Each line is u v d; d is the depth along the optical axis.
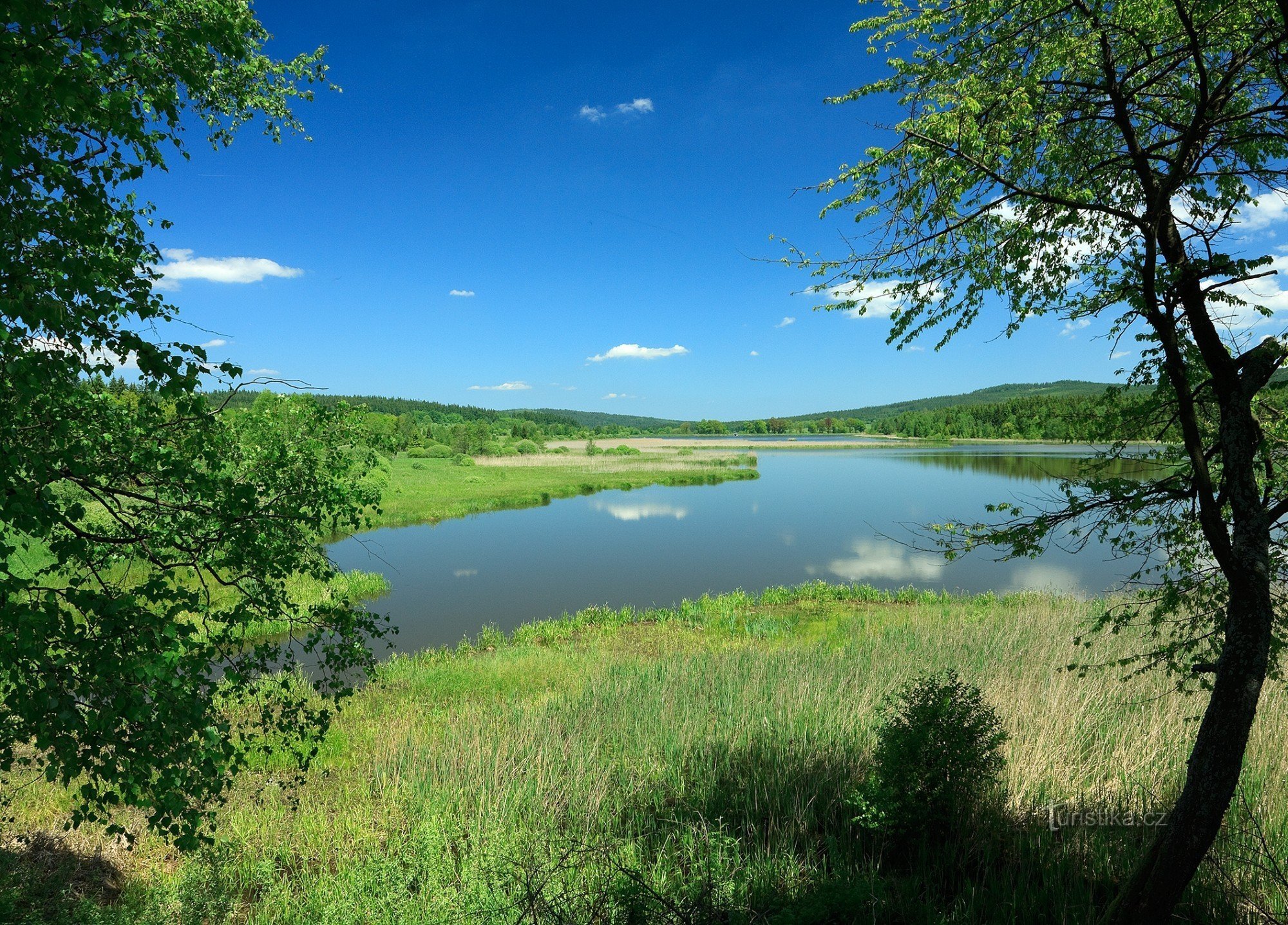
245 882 5.75
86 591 3.11
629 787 7.21
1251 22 4.11
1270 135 3.84
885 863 5.79
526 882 4.91
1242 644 3.72
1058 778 6.70
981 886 5.27
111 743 3.04
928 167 4.20
